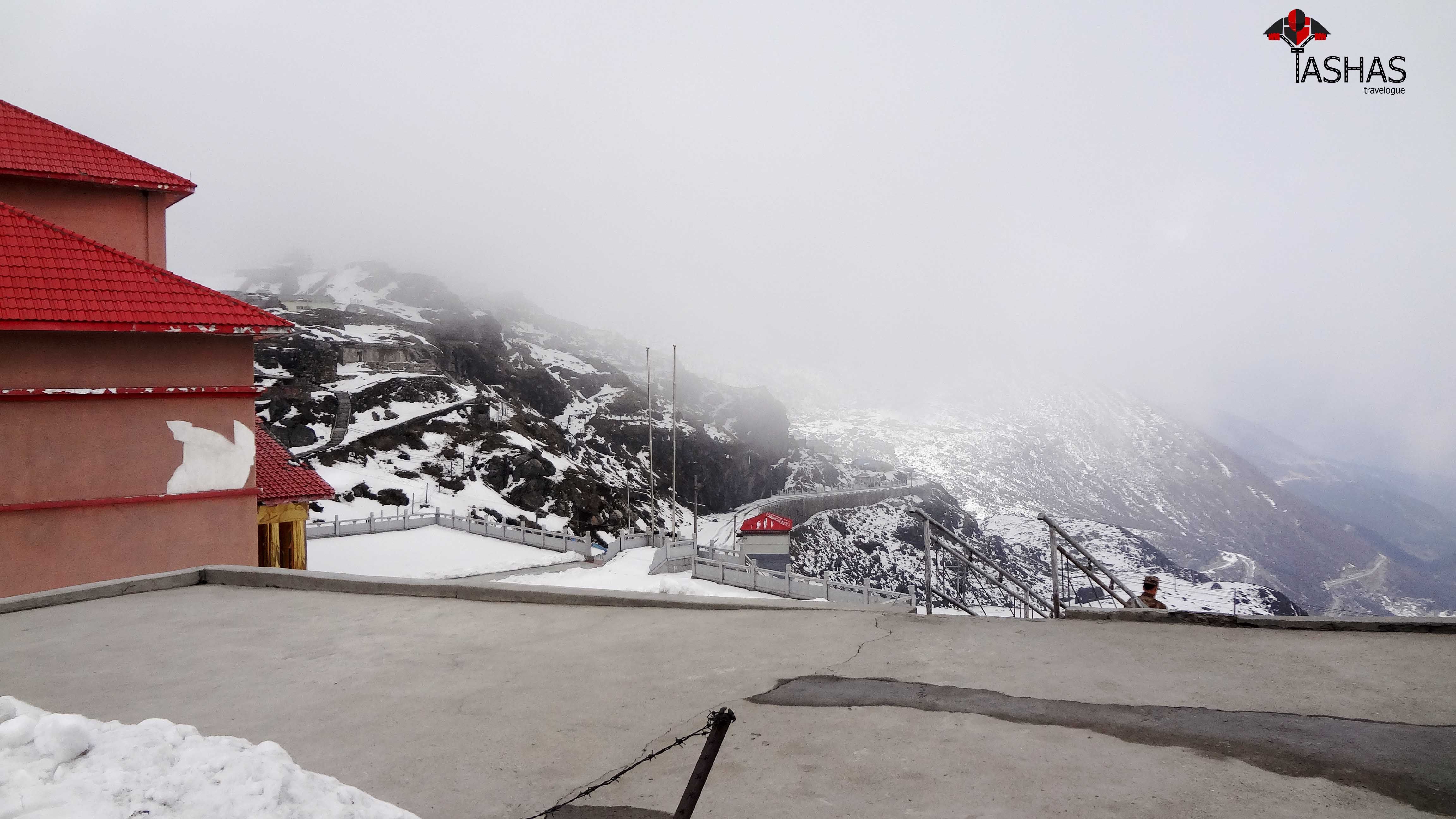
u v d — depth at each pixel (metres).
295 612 9.42
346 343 93.06
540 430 101.44
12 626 8.98
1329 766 4.34
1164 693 5.56
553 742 5.25
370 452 73.50
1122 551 199.12
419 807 4.37
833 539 129.25
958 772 4.50
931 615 8.15
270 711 6.00
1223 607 91.19
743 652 7.07
